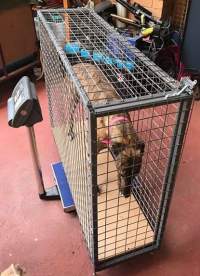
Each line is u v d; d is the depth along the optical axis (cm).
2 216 160
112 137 123
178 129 102
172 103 95
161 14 252
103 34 145
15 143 209
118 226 139
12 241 148
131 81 118
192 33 245
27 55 275
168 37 240
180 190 174
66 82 132
